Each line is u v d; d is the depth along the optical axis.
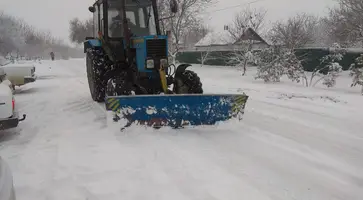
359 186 3.26
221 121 5.18
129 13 6.57
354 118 5.95
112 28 6.52
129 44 6.02
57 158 3.97
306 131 5.08
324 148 4.31
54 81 13.27
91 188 3.20
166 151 4.12
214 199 2.96
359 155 4.07
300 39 18.06
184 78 5.88
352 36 19.66
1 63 10.59
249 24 19.30
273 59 12.62
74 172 3.57
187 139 4.59
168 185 3.23
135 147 4.29
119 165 3.72
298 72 12.08
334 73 11.35
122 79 5.57
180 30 20.42
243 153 4.08
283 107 6.97
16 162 3.91
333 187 3.23
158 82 5.92
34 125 5.60
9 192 2.14
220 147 4.29
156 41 5.70
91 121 5.69
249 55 15.36
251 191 3.12
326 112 6.46
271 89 9.98
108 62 6.89
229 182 3.29
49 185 3.30
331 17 27.08
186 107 4.98
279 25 17.73
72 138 4.75
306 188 3.20
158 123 4.98
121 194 3.08
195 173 3.49
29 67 9.96
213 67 20.61
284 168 3.65
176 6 6.25
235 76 15.14
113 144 4.41
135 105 4.81
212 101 5.04
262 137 4.75
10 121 4.62
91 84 7.71
